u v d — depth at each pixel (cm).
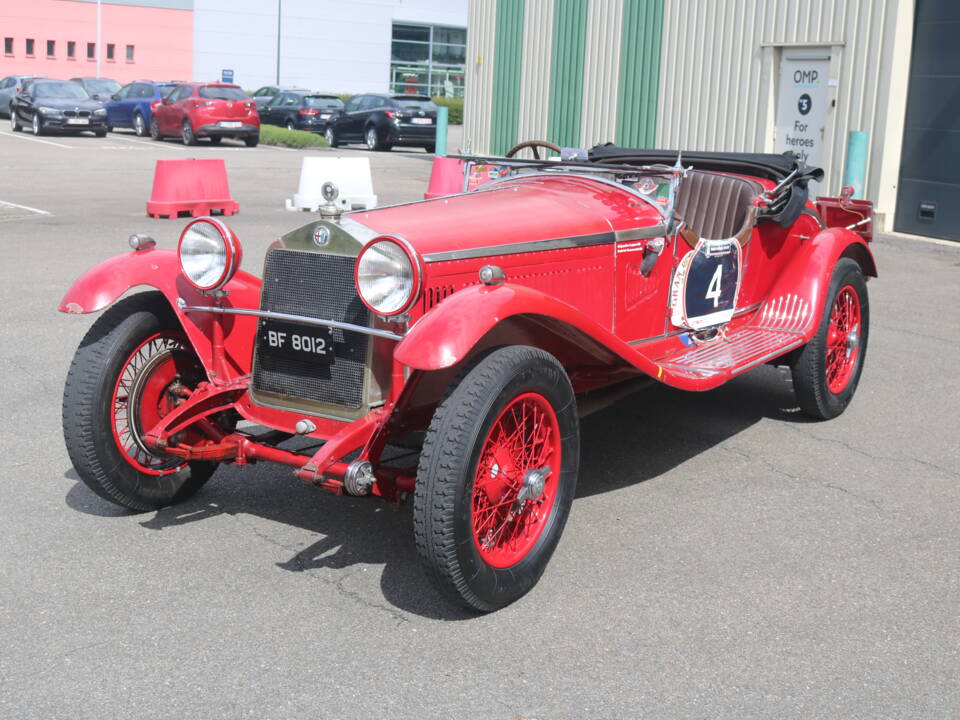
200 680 303
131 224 1174
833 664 318
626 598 359
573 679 307
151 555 386
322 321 370
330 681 304
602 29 1684
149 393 416
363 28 5194
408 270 340
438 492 321
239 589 361
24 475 459
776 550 400
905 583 373
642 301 471
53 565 374
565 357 428
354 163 1270
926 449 524
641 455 509
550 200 452
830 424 564
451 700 295
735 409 591
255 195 1487
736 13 1440
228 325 412
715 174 570
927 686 306
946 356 711
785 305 548
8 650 316
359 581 370
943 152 1231
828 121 1332
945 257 1130
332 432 381
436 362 319
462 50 5403
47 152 2120
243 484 462
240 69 5056
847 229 590
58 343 671
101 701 291
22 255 969
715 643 329
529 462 363
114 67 4812
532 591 364
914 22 1241
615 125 1680
